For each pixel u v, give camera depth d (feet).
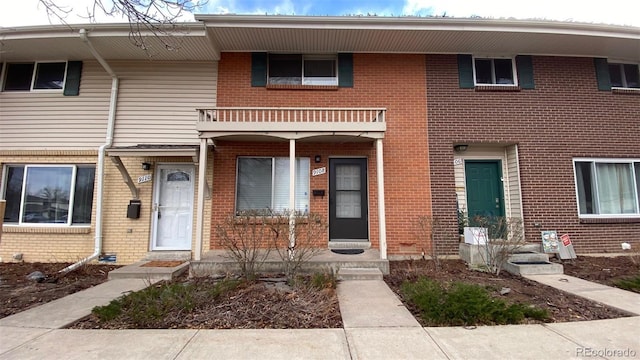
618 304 14.26
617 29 23.68
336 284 17.46
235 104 25.32
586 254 24.58
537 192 25.12
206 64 25.73
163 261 22.39
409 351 9.95
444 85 26.05
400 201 24.68
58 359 9.48
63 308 14.10
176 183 24.90
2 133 24.86
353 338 10.87
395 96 25.80
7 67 25.70
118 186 24.27
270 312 13.23
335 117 25.09
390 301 14.90
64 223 24.23
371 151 25.12
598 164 26.23
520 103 26.04
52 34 22.21
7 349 10.11
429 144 25.34
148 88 25.35
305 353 9.82
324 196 24.59
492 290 16.17
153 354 9.77
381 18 22.49
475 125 25.63
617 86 27.76
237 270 19.98
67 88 25.23
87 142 24.73
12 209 24.50
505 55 26.66
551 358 9.51
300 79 26.17
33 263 23.17
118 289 17.07
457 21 22.72
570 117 26.13
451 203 24.79
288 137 21.54
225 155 24.57
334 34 23.67
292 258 19.52
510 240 20.68
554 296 15.51
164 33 19.99
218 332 11.38
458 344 10.43
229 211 24.00
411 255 24.09
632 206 26.03
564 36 24.08
